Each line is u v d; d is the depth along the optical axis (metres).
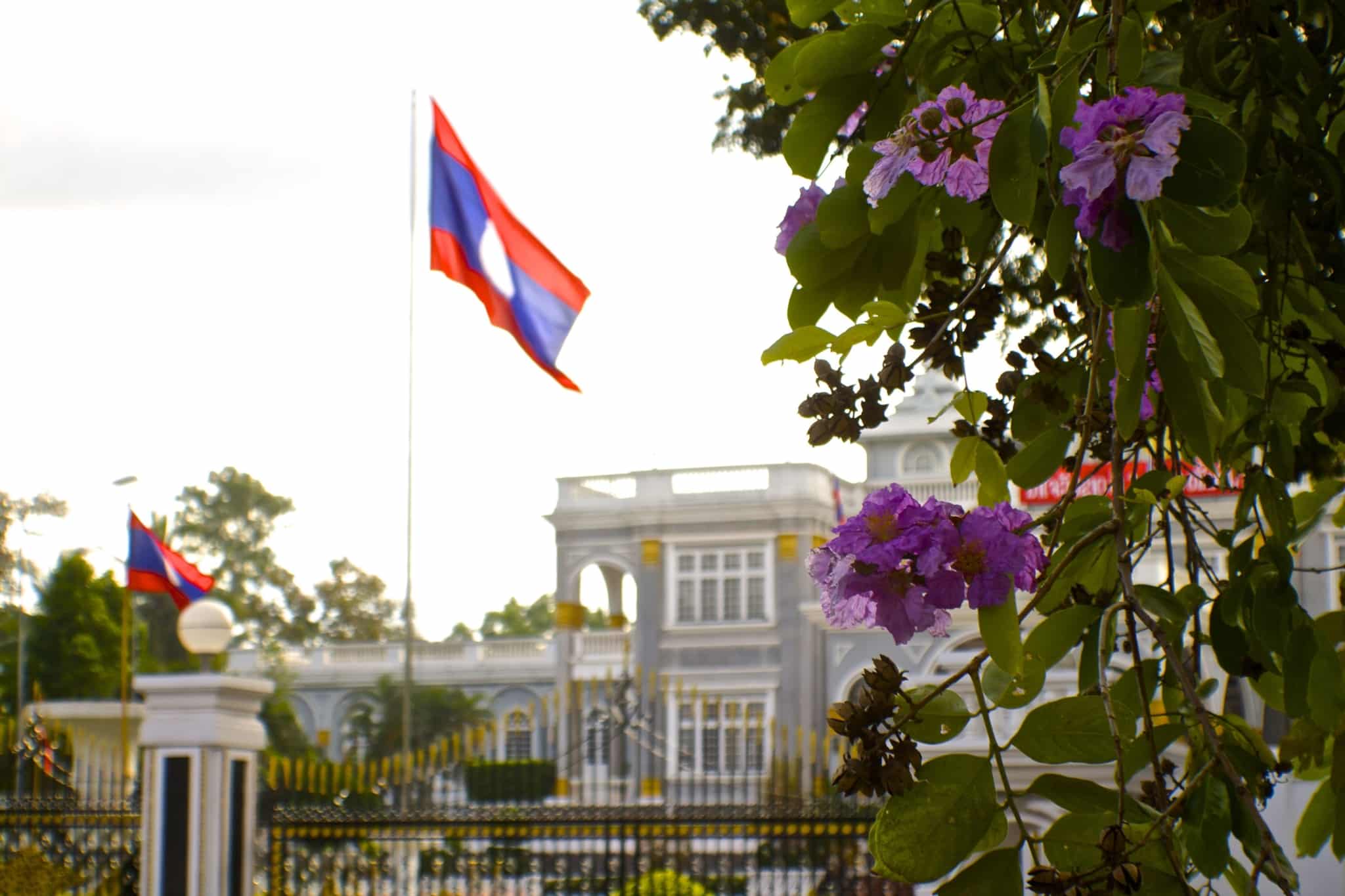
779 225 2.22
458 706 41.97
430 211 13.98
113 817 10.41
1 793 13.45
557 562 37.72
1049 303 2.56
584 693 36.50
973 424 2.47
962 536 1.74
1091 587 2.16
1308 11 2.51
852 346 2.21
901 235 2.17
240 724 9.24
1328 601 19.92
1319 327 2.23
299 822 10.28
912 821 1.82
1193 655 2.26
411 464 23.84
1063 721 1.88
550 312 13.79
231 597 64.12
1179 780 2.32
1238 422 2.25
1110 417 2.27
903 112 2.23
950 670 14.34
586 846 16.14
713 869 14.45
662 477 36.88
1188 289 1.71
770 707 34.81
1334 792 2.52
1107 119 1.67
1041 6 2.36
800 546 35.50
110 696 33.44
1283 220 2.19
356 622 66.56
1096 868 1.73
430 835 10.80
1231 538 2.30
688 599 36.16
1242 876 2.26
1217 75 2.33
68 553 35.12
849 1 2.32
